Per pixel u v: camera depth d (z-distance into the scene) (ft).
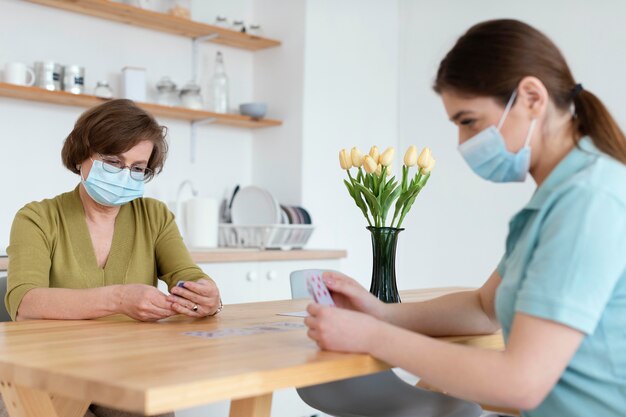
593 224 3.69
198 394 3.28
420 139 15.31
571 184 3.85
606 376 3.91
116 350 4.21
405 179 6.68
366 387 6.90
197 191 13.66
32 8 11.60
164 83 12.76
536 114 4.08
